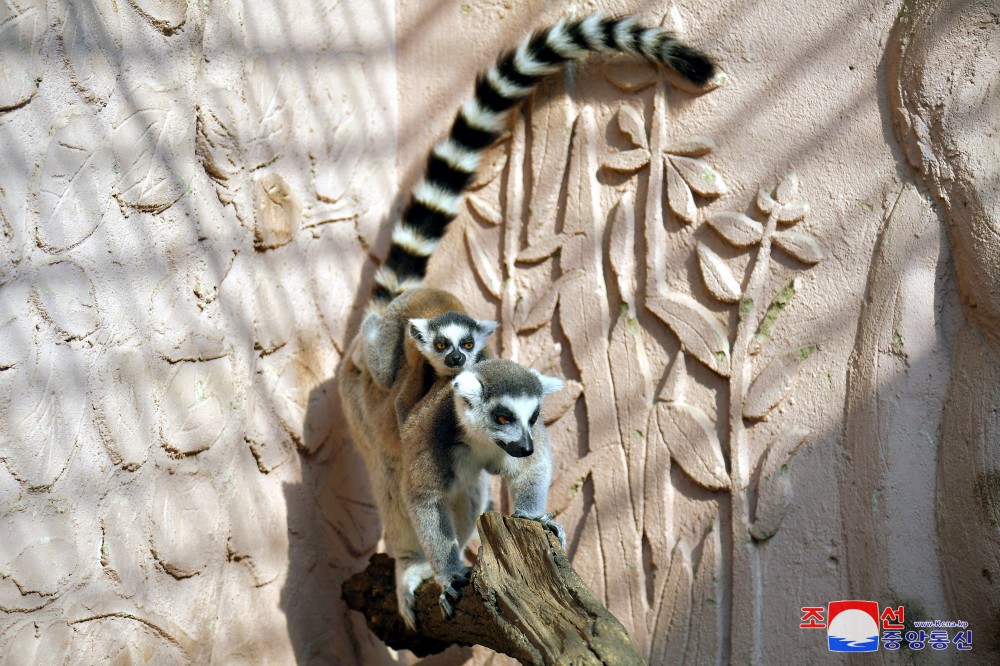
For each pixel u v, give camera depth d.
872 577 4.22
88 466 3.86
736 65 4.89
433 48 5.68
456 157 5.42
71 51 3.89
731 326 4.77
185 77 4.43
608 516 4.90
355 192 5.44
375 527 5.40
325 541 5.05
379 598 4.75
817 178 4.64
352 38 5.46
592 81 5.29
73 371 3.83
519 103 5.46
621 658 3.07
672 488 4.79
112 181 4.04
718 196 4.87
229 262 4.62
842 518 4.34
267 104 4.87
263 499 4.71
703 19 4.99
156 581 4.12
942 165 4.32
